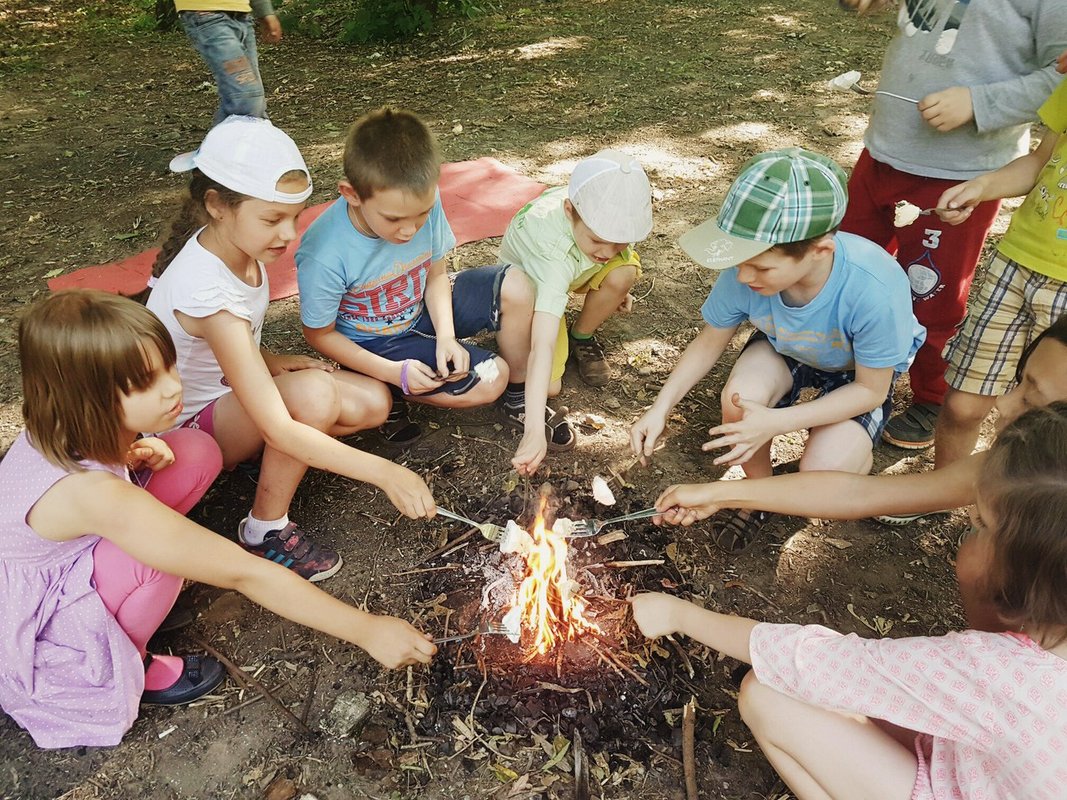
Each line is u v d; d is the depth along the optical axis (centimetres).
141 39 794
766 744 174
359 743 196
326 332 258
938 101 241
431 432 294
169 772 191
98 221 427
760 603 233
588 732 197
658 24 751
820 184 194
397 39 736
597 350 319
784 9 775
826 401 226
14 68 704
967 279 268
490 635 217
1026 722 137
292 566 237
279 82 648
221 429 242
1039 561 131
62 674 188
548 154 495
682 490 215
